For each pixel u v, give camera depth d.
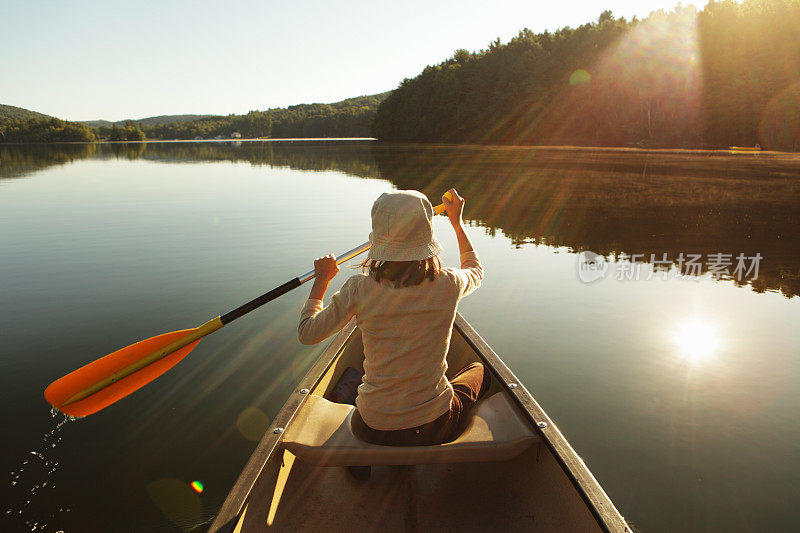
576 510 1.70
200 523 2.21
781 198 11.48
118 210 10.42
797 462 2.56
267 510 1.76
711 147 41.34
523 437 1.83
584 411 3.01
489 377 2.31
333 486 2.06
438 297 1.58
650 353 3.73
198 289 5.18
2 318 4.38
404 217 1.51
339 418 1.99
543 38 61.97
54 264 6.15
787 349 3.77
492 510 1.97
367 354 1.67
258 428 2.89
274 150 47.09
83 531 2.18
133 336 4.02
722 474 2.48
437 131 65.56
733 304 4.75
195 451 2.71
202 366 3.63
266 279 5.54
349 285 1.60
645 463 2.57
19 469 2.55
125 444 2.75
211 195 12.98
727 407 3.03
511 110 55.97
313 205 11.18
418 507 1.99
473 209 10.63
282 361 3.70
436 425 1.74
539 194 12.70
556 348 3.84
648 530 2.16
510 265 6.24
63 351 3.75
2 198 12.30
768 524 2.18
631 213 9.82
